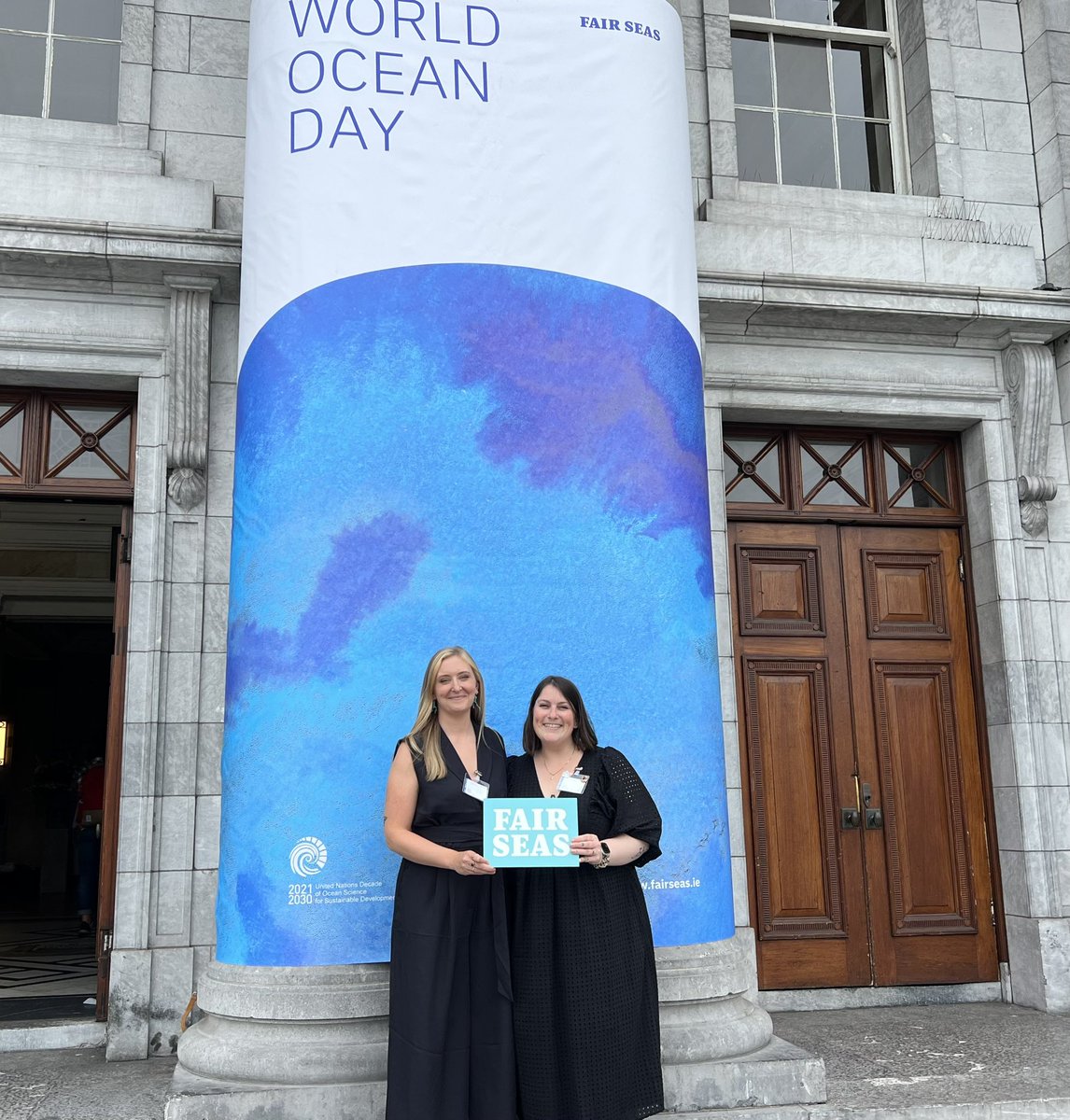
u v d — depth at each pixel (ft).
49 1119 12.73
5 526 28.91
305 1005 12.03
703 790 13.67
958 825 19.88
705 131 20.72
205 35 19.15
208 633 17.07
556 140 14.60
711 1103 12.32
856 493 20.75
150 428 17.52
